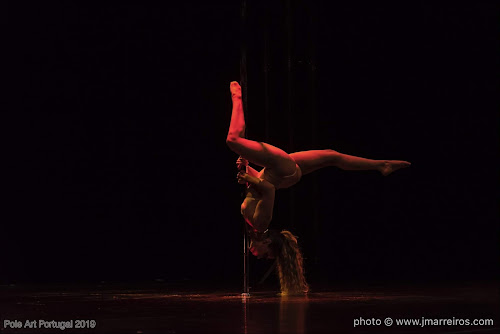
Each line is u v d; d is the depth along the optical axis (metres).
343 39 8.30
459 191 8.46
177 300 4.52
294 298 4.63
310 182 8.66
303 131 8.33
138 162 8.20
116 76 8.07
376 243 8.69
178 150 8.28
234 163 8.42
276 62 8.13
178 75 8.23
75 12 7.91
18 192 7.88
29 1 7.77
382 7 8.27
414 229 8.59
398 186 8.58
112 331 2.91
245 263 4.99
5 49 7.73
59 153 7.97
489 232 8.49
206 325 3.07
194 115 8.30
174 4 8.15
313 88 6.96
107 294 5.23
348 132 8.40
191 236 8.38
